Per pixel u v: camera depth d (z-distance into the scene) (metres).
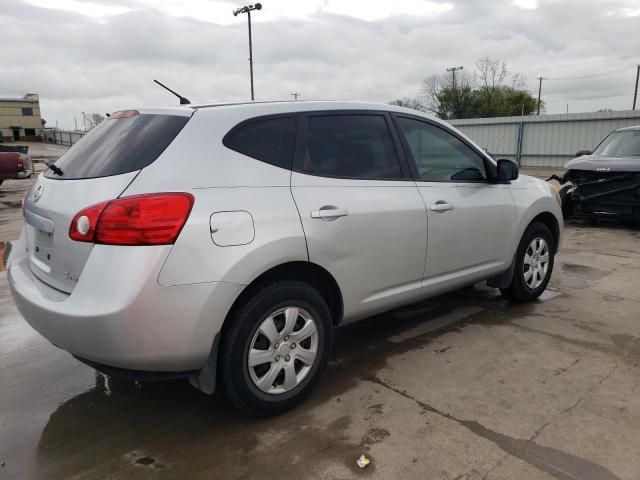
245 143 2.72
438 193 3.58
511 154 27.78
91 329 2.26
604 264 6.14
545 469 2.33
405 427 2.68
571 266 6.05
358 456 2.46
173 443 2.60
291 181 2.80
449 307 4.58
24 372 3.43
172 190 2.36
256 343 2.68
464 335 3.92
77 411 2.94
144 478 2.34
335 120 3.16
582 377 3.21
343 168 3.09
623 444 2.51
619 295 4.88
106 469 2.41
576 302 4.68
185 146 2.51
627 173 8.02
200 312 2.38
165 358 2.37
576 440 2.54
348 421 2.75
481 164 4.04
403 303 3.48
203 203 2.41
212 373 2.55
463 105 60.41
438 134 3.77
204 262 2.38
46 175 2.95
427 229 3.46
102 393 3.15
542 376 3.23
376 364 3.44
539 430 2.63
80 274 2.36
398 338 3.89
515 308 4.53
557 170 24.45
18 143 65.31
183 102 3.26
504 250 4.18
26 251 3.07
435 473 2.32
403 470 2.35
